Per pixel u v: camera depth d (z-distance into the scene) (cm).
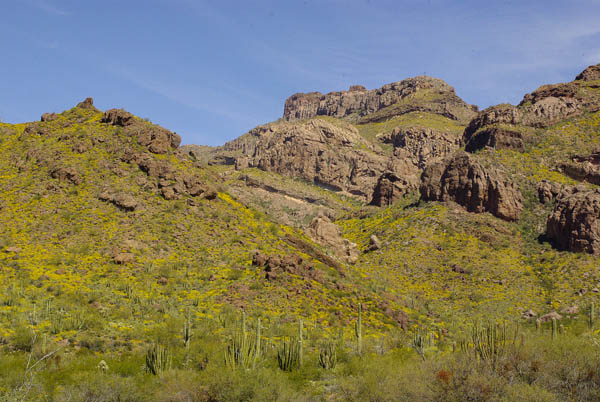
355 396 2366
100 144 7031
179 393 2353
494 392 2133
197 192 6675
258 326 2859
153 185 6469
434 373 2302
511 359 2344
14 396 1538
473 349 2547
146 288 4522
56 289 4075
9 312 3481
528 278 7812
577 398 2136
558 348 2420
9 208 5544
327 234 7931
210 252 5556
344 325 4503
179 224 5900
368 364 2759
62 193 5959
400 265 8638
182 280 4834
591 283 7188
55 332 3303
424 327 5200
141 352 3189
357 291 5578
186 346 3222
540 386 2205
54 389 2350
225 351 2766
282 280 5100
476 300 7150
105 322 3662
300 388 2644
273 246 6128
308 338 3931
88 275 4550
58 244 5047
